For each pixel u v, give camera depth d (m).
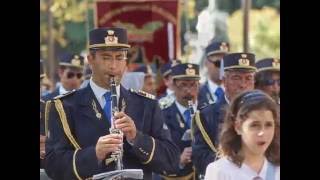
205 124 19.14
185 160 19.48
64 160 17.67
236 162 18.73
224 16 23.81
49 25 24.31
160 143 18.08
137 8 21.81
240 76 19.34
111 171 17.59
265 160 18.47
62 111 17.83
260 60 20.05
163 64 22.33
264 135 18.39
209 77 21.09
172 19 22.22
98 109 17.97
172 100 20.58
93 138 17.84
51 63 24.19
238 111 18.64
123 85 19.67
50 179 17.88
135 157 17.88
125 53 18.11
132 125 17.67
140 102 18.17
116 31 18.02
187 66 20.62
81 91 18.02
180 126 20.17
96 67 18.02
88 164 17.58
